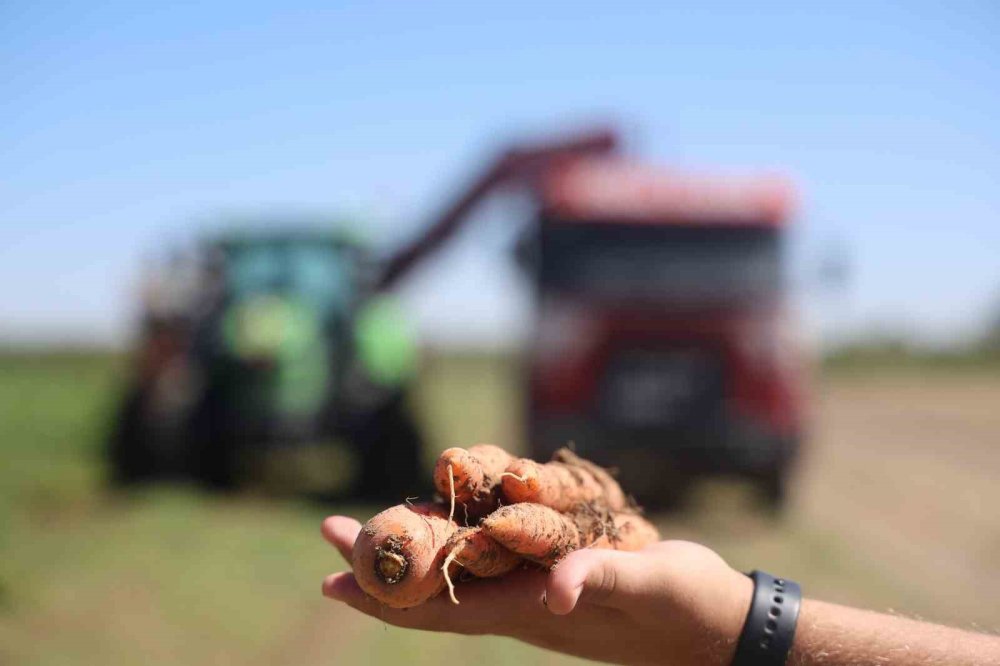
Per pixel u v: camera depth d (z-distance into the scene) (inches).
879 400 1136.8
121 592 221.1
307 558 281.1
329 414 390.6
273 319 382.0
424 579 75.1
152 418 379.6
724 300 356.2
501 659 210.1
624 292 358.3
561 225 364.2
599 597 75.4
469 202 460.8
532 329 369.7
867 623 80.0
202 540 286.7
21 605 198.8
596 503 96.7
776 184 362.6
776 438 352.2
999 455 620.4
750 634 78.9
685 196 361.1
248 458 409.7
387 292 464.1
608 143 453.4
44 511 315.9
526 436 369.7
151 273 398.9
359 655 209.3
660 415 354.6
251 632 217.8
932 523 385.1
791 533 350.3
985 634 81.4
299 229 419.5
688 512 386.3
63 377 1143.0
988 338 1911.9
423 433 412.2
